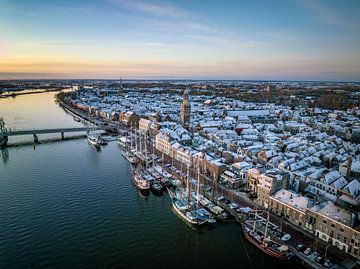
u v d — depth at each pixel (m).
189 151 191.50
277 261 97.00
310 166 165.50
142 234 113.25
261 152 183.38
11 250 101.06
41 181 163.88
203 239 110.94
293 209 116.31
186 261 98.38
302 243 102.38
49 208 131.62
